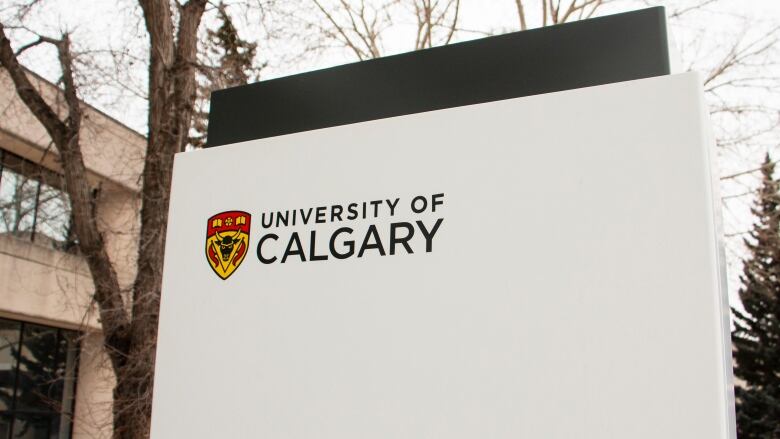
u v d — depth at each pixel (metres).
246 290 1.23
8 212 10.51
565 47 1.18
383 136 1.18
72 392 12.05
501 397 1.02
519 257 1.04
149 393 6.51
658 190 0.99
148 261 6.88
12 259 11.28
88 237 7.41
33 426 12.73
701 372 0.92
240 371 1.20
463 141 1.12
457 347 1.06
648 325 0.96
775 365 17.77
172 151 6.99
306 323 1.17
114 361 6.96
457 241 1.09
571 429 0.98
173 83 7.17
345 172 1.19
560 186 1.04
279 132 1.37
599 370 0.97
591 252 1.01
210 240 1.28
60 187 8.24
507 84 1.21
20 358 12.71
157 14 7.16
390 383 1.09
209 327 1.24
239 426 1.18
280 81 1.40
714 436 0.90
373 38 9.00
